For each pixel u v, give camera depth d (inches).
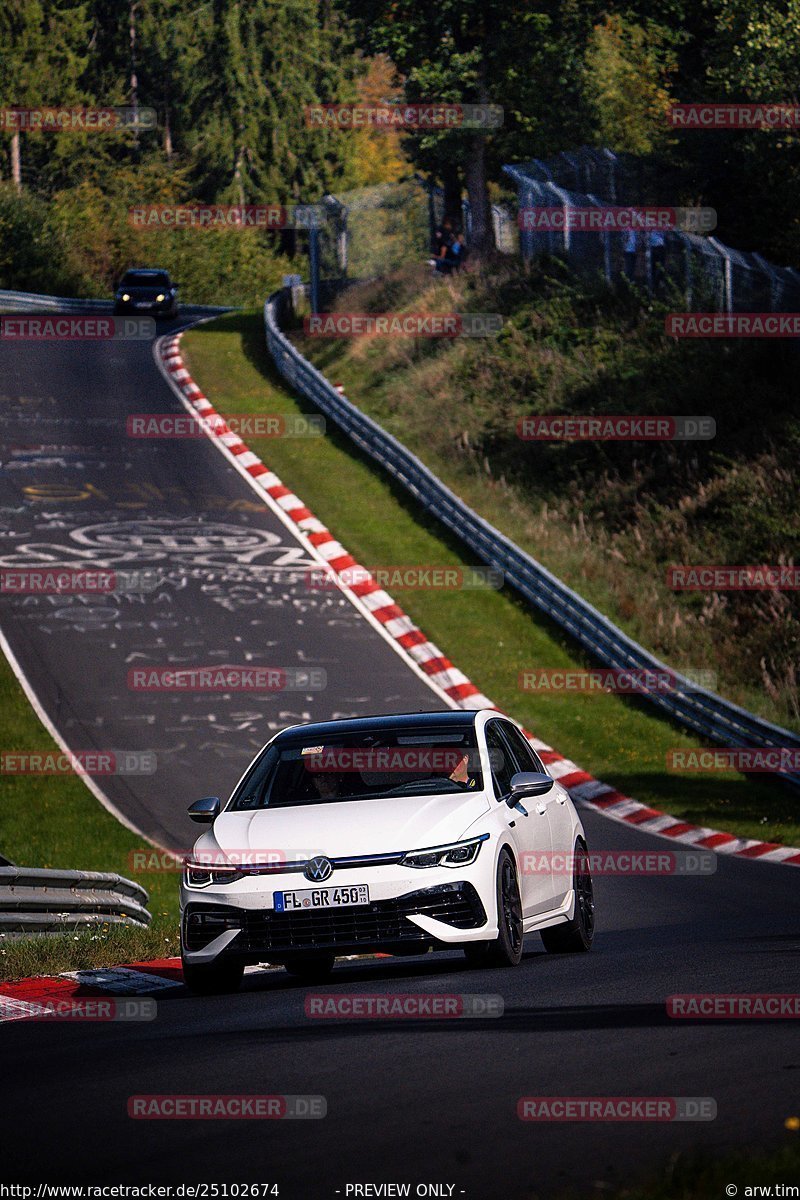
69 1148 708.0
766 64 6387.8
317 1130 718.5
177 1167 665.6
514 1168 630.5
